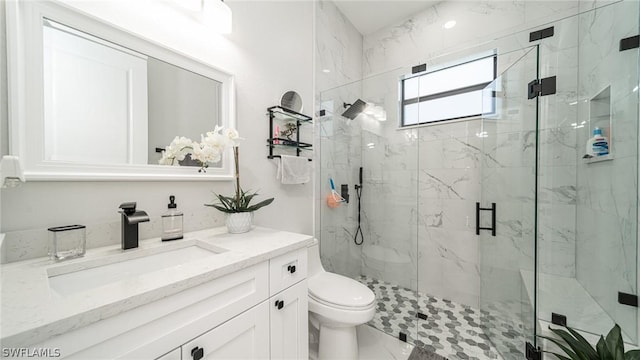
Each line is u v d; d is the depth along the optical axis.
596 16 1.50
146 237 1.00
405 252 2.05
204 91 1.22
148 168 1.01
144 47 1.00
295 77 1.83
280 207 1.71
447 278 2.14
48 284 0.59
